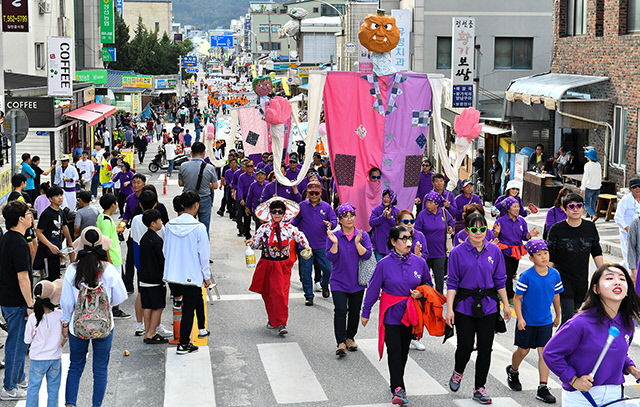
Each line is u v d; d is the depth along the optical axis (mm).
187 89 120500
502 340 10562
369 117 13656
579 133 25375
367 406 7988
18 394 8219
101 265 7297
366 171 13766
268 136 21984
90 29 60938
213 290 13562
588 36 24203
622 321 5504
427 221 11852
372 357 9727
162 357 9734
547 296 8055
